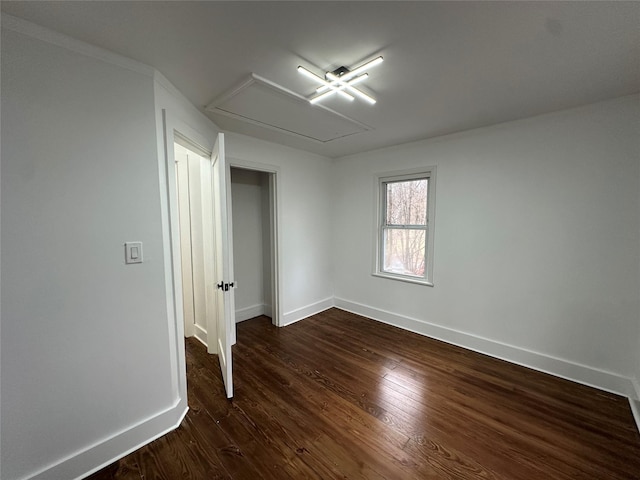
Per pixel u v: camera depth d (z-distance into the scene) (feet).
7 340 4.09
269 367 8.44
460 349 9.57
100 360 4.98
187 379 7.83
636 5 3.73
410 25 4.23
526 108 7.39
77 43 4.53
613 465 5.01
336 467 4.99
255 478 4.78
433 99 6.84
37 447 4.39
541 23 4.15
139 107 5.29
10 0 3.64
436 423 6.07
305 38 4.57
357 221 12.79
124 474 4.86
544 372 8.09
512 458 5.16
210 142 8.36
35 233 4.27
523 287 8.41
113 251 5.07
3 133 3.97
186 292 10.69
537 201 8.04
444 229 10.00
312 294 13.05
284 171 11.35
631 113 6.64
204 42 4.67
